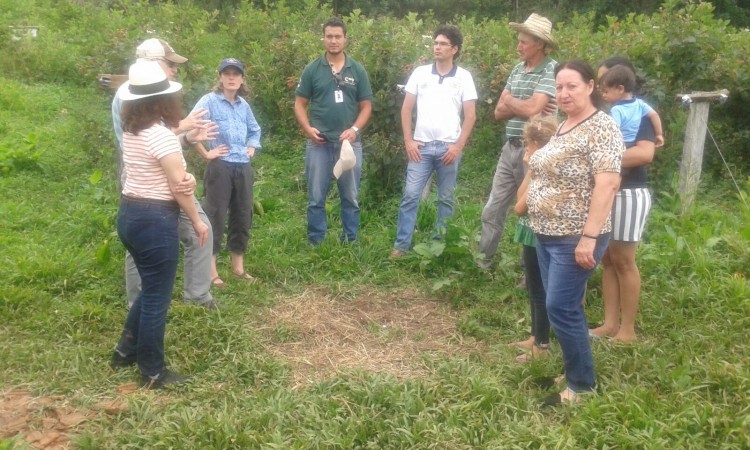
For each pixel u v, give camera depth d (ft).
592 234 12.30
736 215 24.61
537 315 15.64
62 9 50.98
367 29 31.63
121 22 41.29
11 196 24.43
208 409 13.21
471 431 12.52
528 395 14.14
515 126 19.10
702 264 19.51
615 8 94.07
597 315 17.89
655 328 17.03
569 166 12.55
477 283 19.52
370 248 21.43
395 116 25.45
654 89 26.53
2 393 13.92
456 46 20.62
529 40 18.28
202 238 13.84
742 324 16.83
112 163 26.84
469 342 16.87
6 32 41.70
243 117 19.34
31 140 27.50
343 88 20.85
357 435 12.46
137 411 13.14
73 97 37.58
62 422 13.00
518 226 15.33
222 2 82.89
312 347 16.48
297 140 31.45
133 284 16.74
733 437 12.25
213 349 15.60
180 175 13.29
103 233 21.29
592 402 12.85
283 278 19.86
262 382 14.66
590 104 12.65
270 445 11.96
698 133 23.47
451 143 20.93
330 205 24.27
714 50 28.02
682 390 13.65
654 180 26.20
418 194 21.08
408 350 16.47
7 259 19.30
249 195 19.49
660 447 11.76
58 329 16.31
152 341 13.98
